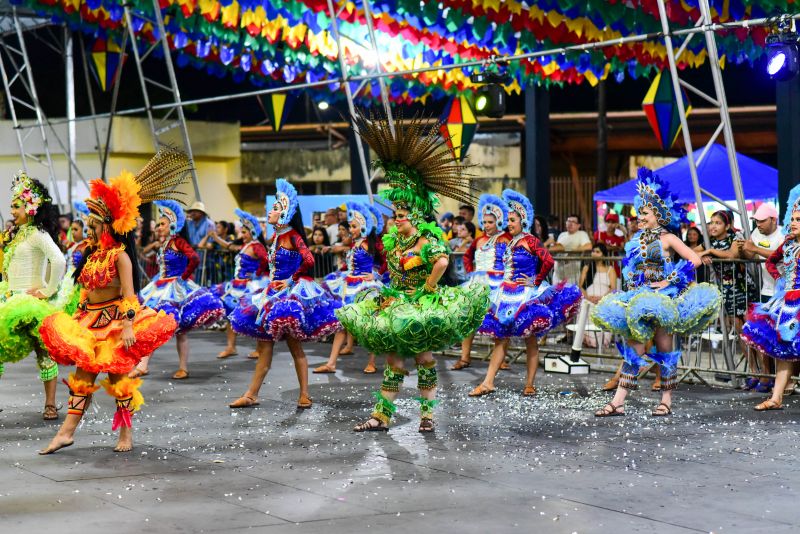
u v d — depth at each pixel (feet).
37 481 20.36
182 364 36.27
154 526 16.93
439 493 19.26
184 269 36.63
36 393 32.60
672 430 25.89
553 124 87.15
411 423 26.94
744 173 52.49
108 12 51.70
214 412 28.86
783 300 28.50
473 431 25.76
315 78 57.52
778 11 40.96
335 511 17.90
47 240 27.17
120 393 23.29
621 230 52.31
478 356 41.68
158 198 24.61
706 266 34.47
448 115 44.50
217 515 17.65
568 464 21.88
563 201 82.07
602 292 41.75
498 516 17.58
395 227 25.89
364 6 42.88
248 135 93.40
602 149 79.20
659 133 35.96
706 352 40.47
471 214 47.75
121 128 82.58
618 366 38.93
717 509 18.10
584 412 28.63
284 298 29.09
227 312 41.57
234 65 59.06
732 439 24.68
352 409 29.32
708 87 87.92
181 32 51.70
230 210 92.68
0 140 86.22
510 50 51.93
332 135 92.12
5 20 68.64
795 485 19.95
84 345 22.66
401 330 24.56
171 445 24.09
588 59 49.24
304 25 49.19
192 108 88.69
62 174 84.28
